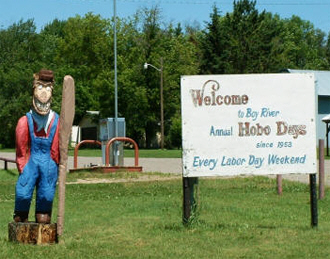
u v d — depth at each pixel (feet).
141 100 231.50
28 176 28.89
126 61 238.48
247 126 32.07
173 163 106.93
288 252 26.45
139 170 80.12
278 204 44.93
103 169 77.87
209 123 31.96
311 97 32.27
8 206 46.06
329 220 36.17
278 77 32.17
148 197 51.34
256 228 32.71
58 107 233.96
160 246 27.91
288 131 32.24
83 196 52.75
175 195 53.11
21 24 323.57
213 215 38.47
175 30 314.55
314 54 346.74
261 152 32.12
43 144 29.04
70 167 98.22
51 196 29.30
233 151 32.01
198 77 31.91
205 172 31.99
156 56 235.40
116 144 84.07
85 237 30.60
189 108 31.91
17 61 299.38
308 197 49.52
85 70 252.62
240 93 32.07
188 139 31.96
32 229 28.48
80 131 267.80
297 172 32.27
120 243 28.86
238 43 255.09
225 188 58.23
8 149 241.35
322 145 47.60
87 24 250.57
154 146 247.50
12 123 261.24
